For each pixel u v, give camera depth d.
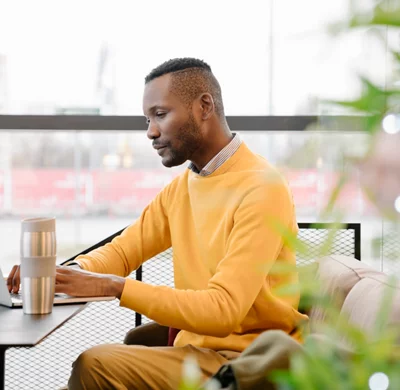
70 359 3.12
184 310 1.83
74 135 3.83
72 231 3.88
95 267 2.26
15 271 2.01
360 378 0.38
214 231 2.08
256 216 1.92
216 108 2.16
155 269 2.89
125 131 3.61
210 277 2.09
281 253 2.00
